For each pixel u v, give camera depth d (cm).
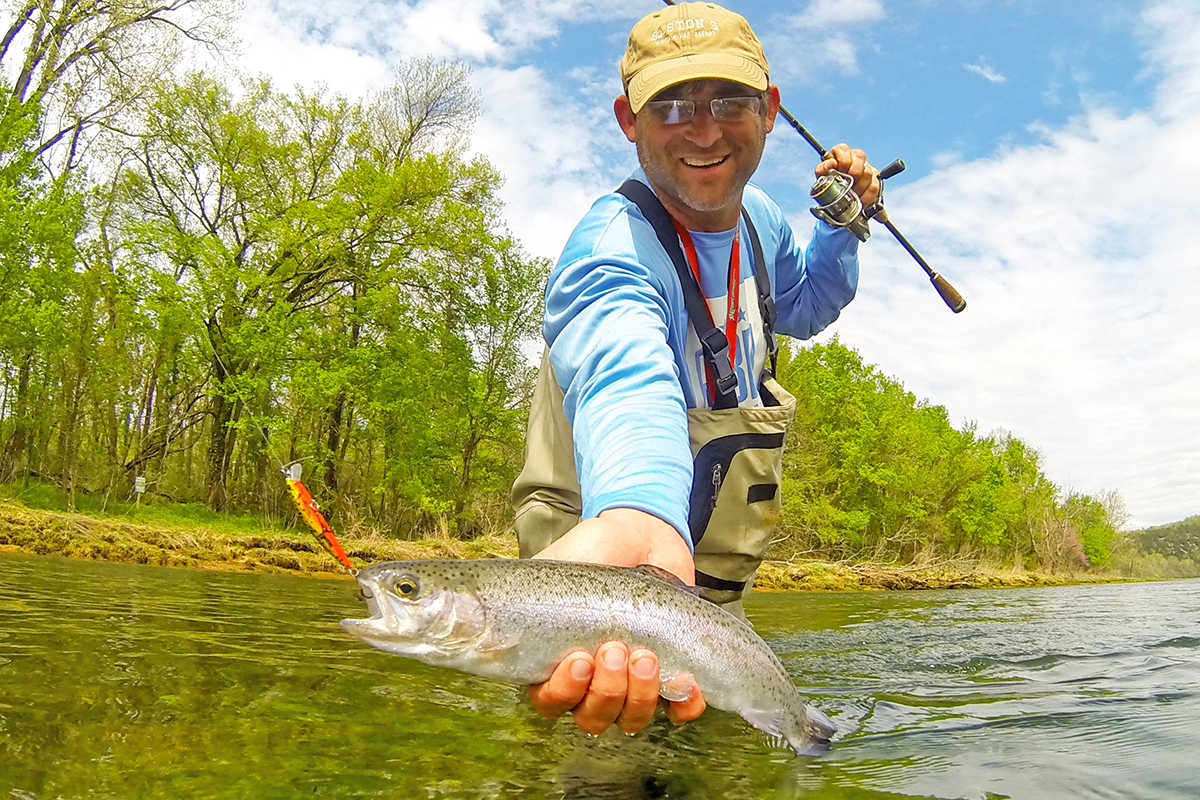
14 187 600
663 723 82
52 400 682
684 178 89
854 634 201
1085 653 152
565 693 49
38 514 417
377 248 822
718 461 95
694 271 96
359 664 107
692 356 95
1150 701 98
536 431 106
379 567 54
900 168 134
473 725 77
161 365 764
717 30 89
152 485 766
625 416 62
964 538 1551
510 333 862
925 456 1356
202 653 106
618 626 54
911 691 110
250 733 69
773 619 257
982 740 79
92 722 68
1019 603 405
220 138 798
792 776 65
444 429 809
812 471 1154
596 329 72
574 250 83
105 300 722
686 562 58
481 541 675
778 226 122
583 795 59
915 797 60
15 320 579
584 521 59
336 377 711
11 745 60
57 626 120
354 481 849
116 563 343
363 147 859
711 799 59
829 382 1195
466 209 812
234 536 476
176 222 786
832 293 132
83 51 752
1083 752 73
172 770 58
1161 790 61
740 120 88
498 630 52
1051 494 1936
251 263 802
